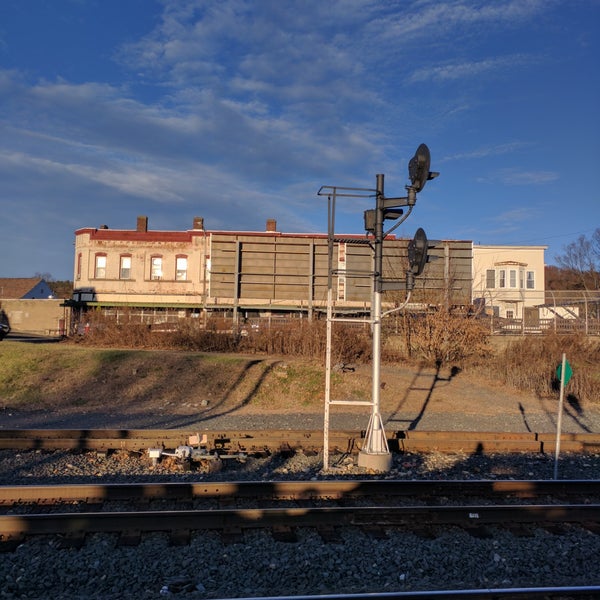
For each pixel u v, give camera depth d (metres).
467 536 6.80
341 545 6.39
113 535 6.47
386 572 5.83
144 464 9.88
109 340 26.92
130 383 18.97
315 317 27.83
